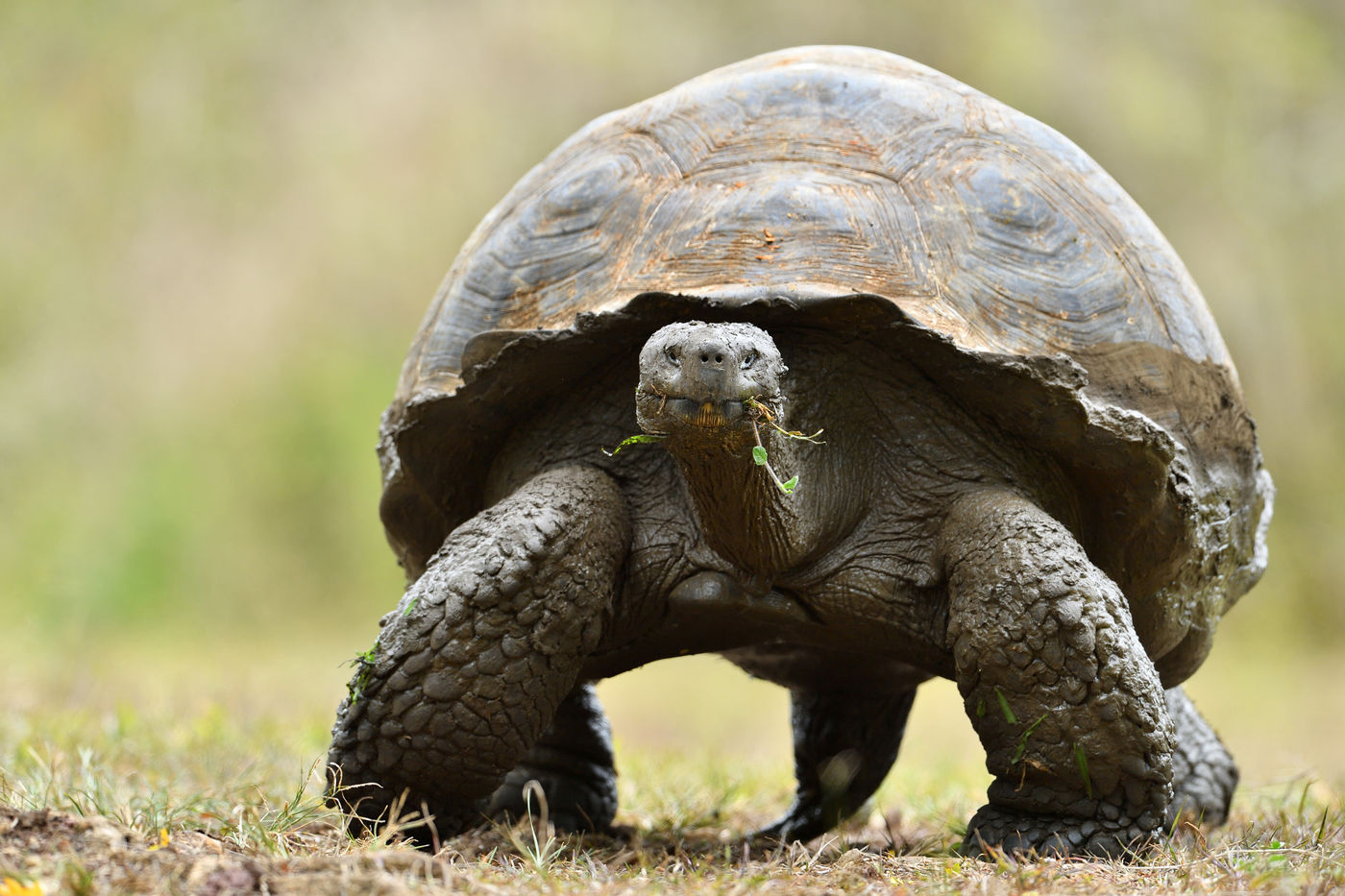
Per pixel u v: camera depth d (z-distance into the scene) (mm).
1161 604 9789
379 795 8922
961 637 8617
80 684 20172
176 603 40625
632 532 9242
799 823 11922
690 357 7703
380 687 8734
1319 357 47469
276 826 8680
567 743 11047
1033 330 9133
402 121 54906
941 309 8953
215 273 51531
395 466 10086
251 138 54500
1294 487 44938
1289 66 53250
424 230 52656
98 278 50906
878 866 8266
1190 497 9227
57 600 38844
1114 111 50844
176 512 42750
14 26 55156
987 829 8812
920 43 52594
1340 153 51031
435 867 7301
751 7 55250
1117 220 10180
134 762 13016
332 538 44125
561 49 55938
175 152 53719
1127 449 8797
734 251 9148
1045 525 8672
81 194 52500
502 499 9305
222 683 22562
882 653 9547
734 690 32750
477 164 53938
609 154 10289
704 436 7879
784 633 9508
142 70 55062
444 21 57000
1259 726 26531
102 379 48031
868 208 9391
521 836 9797
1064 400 8594
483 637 8656
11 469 44344
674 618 9367
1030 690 8453
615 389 9273
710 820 12188
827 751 12016
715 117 10180
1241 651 40344
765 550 8781
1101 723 8414
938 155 9883
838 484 9117
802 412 8914
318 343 49469
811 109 10109
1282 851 8422
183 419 46812
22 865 6820
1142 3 53656
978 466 9133
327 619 41875
